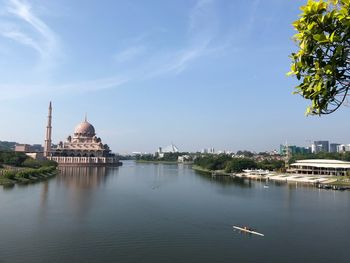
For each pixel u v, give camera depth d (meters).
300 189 153.62
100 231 72.19
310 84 13.84
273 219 85.31
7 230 71.94
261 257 57.09
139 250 60.31
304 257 57.06
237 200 117.12
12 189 140.00
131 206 103.00
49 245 62.31
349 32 12.49
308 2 12.77
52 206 100.56
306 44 13.17
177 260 55.50
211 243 64.62
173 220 83.38
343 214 91.94
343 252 59.59
